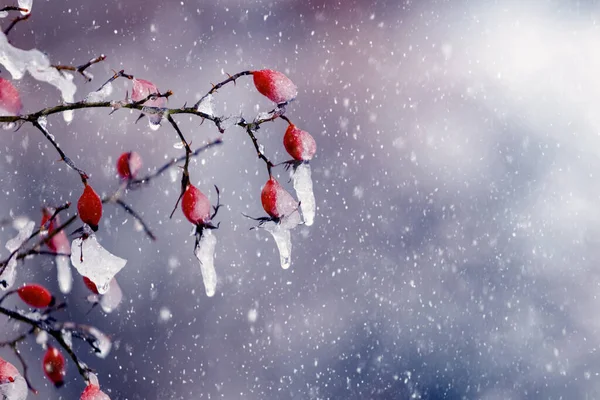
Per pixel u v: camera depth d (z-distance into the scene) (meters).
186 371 2.08
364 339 2.29
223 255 2.52
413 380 2.19
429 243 2.61
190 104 2.87
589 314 2.44
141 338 2.11
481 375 2.23
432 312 2.40
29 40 2.71
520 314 2.43
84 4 2.91
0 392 0.85
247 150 2.78
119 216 2.35
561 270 2.56
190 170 2.62
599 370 2.27
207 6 3.24
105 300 0.87
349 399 2.10
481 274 2.54
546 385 2.20
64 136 2.37
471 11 3.64
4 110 0.85
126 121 2.51
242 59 3.19
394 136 3.05
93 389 0.85
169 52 3.05
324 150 2.98
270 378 2.13
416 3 3.60
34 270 1.71
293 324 2.29
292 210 0.85
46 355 0.88
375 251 2.59
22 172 2.25
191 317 2.21
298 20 3.39
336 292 2.44
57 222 0.88
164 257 2.33
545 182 2.90
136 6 3.05
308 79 3.20
